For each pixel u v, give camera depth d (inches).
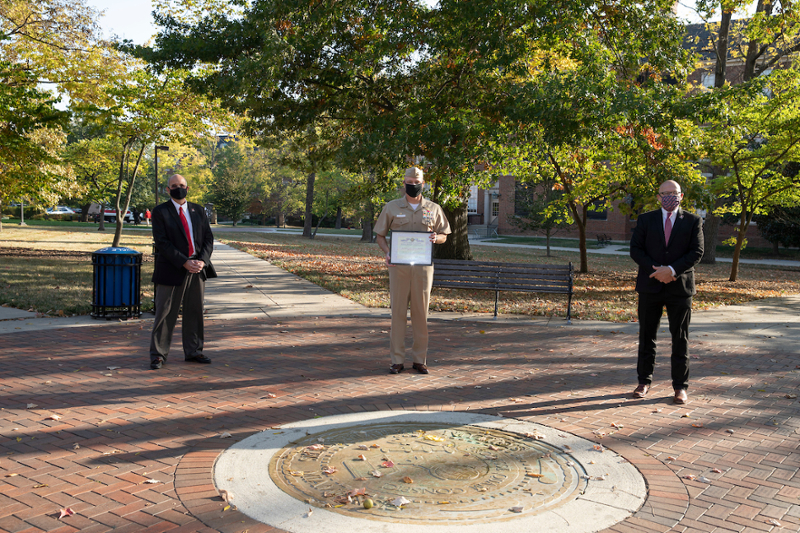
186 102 784.3
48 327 335.6
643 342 228.1
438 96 507.2
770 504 136.3
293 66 542.3
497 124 478.9
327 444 169.8
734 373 268.4
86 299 428.8
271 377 245.8
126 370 250.8
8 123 687.1
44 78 705.6
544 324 390.9
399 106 538.9
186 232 258.2
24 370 245.9
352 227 2783.0
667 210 224.5
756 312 461.7
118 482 142.5
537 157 654.5
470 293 554.3
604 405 215.5
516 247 1416.1
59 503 131.2
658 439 179.8
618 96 430.9
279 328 358.6
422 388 234.1
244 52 546.6
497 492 139.7
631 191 659.4
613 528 123.3
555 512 129.6
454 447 169.5
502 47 436.8
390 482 144.5
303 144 730.2
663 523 126.0
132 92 730.2
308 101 576.1
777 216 1214.3
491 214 2058.3
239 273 658.2
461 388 235.8
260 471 149.8
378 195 673.0
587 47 456.4
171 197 259.4
